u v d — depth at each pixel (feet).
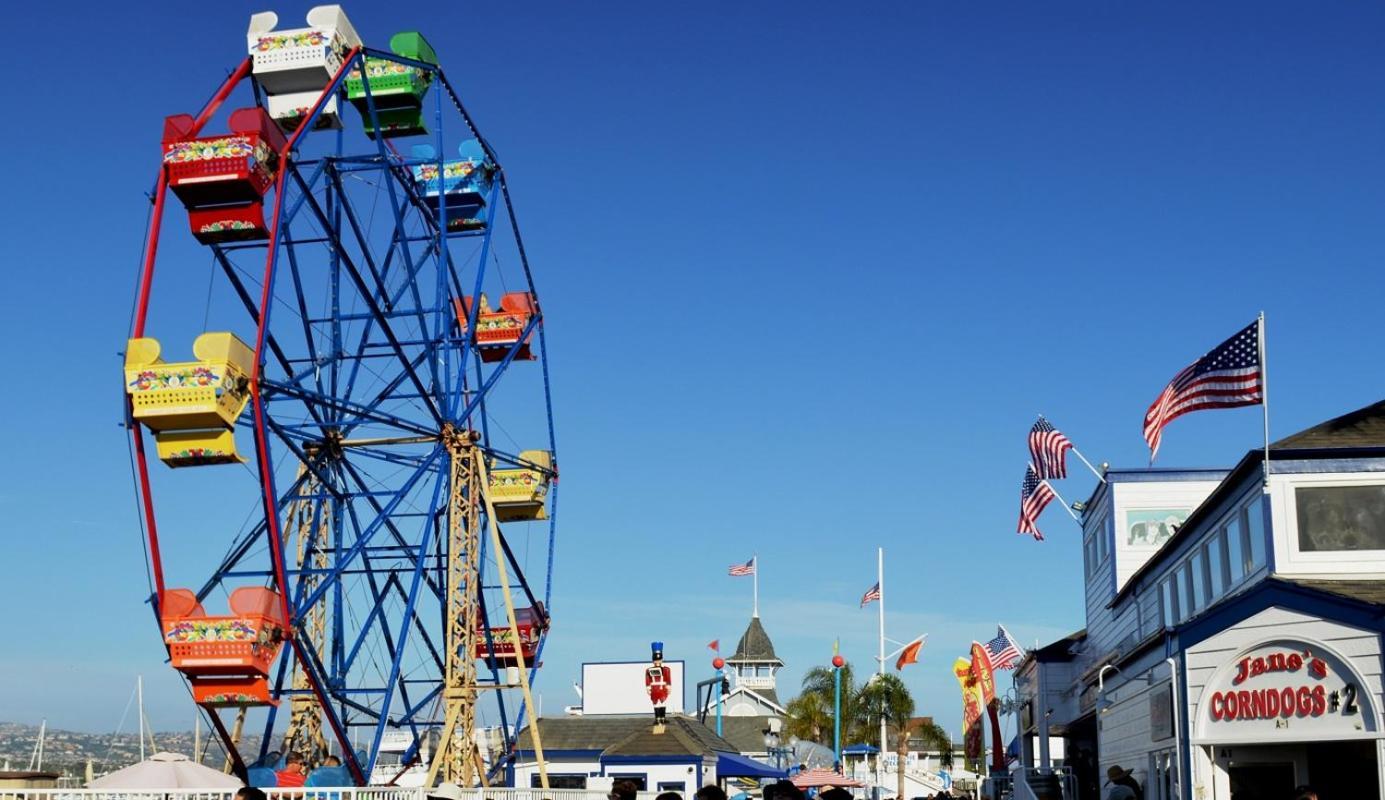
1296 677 64.80
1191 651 69.92
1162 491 133.80
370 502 130.72
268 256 108.37
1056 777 140.36
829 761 253.85
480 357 150.51
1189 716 69.77
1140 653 83.87
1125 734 93.56
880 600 224.94
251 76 116.88
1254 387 89.15
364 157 124.16
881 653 223.10
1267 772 70.85
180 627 106.93
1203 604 93.56
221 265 114.62
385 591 137.39
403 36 128.06
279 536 111.34
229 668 107.04
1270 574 76.07
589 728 181.98
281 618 111.65
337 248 120.57
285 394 113.29
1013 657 172.96
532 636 153.69
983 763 184.55
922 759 313.12
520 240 147.43
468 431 133.90
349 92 126.41
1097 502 144.15
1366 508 75.92
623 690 203.00
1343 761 68.59
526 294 150.51
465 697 128.47
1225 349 90.43
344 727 134.41
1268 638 65.87
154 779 75.25
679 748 158.81
